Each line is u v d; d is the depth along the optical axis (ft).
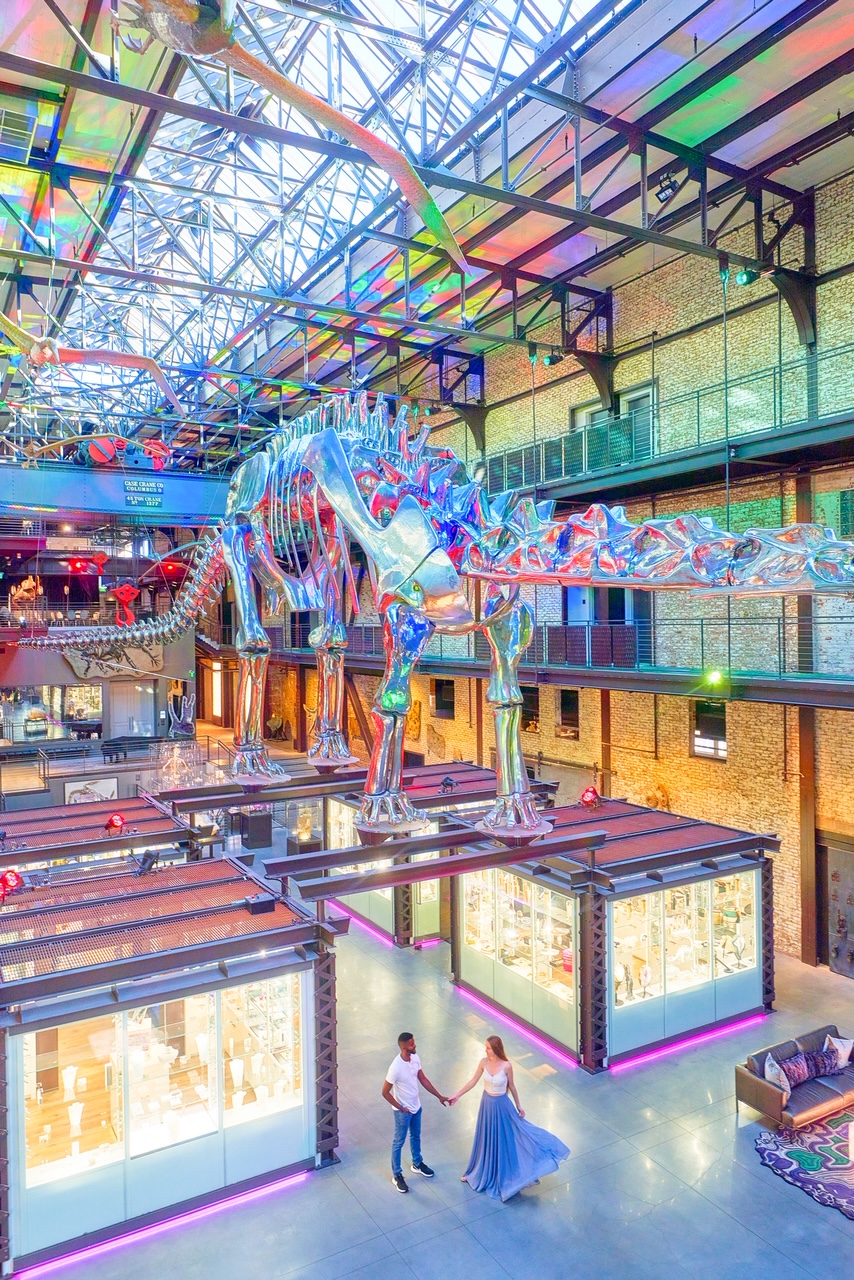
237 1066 23.21
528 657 51.80
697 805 43.19
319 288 49.55
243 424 64.18
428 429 24.40
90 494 55.57
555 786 39.91
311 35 30.73
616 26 27.17
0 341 41.57
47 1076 22.41
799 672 36.52
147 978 22.18
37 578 80.59
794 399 36.60
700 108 29.58
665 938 30.17
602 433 48.03
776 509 38.73
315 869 20.81
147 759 70.49
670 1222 20.92
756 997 32.50
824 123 30.89
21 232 39.73
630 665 46.16
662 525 15.42
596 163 32.63
